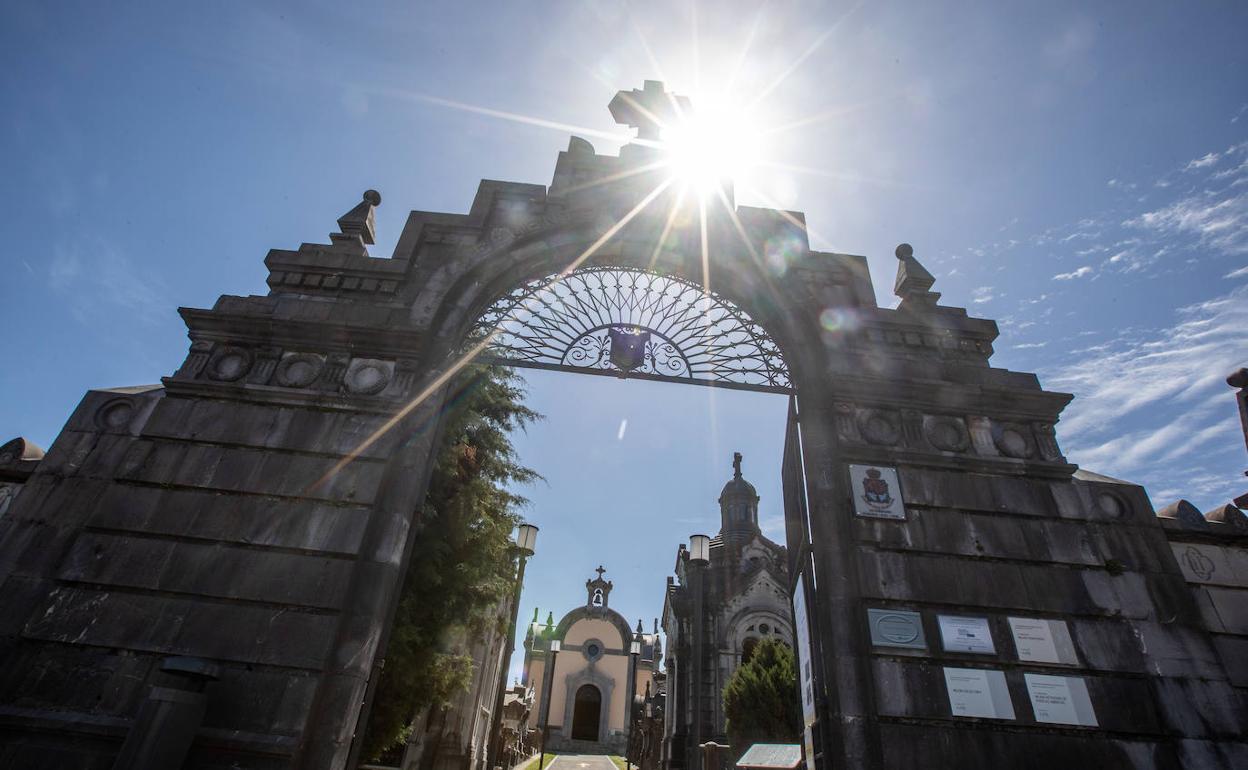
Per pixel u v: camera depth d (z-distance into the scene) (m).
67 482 7.10
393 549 6.98
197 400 7.77
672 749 31.14
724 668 32.66
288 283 8.83
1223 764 6.42
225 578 6.62
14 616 6.30
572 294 9.53
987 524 7.67
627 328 9.55
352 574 6.71
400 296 8.78
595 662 56.97
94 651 6.22
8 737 5.79
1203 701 6.75
